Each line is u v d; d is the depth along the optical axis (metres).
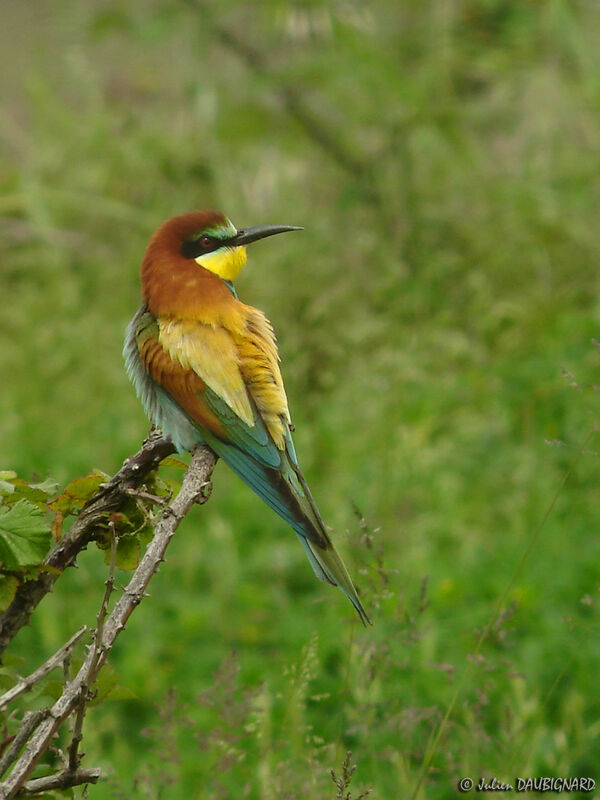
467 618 9.16
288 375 13.16
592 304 13.68
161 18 15.80
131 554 4.96
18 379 14.35
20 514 4.29
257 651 9.60
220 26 16.11
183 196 16.28
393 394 12.42
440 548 10.39
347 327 13.28
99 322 14.82
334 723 8.31
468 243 14.48
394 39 16.36
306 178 16.08
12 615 4.60
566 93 15.36
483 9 15.96
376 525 10.45
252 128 15.97
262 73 15.45
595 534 10.20
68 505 4.96
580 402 11.60
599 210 14.63
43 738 4.11
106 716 8.88
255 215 15.73
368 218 15.11
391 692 8.02
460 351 13.04
